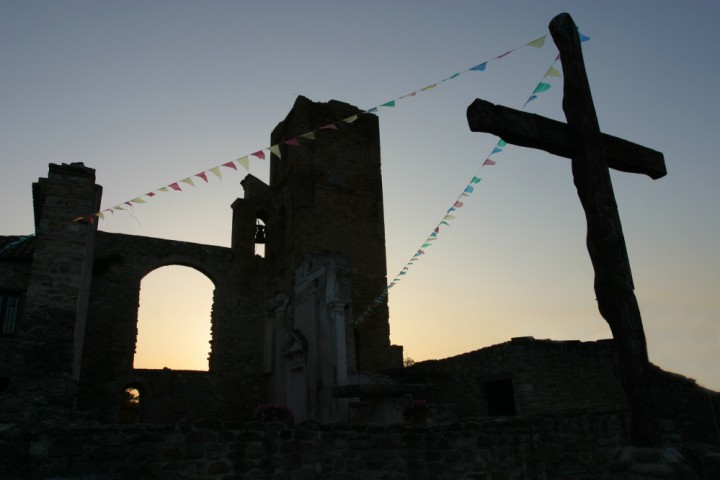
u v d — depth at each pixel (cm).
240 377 2606
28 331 1237
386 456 906
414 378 1989
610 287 644
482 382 1748
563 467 1020
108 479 698
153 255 2602
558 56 739
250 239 2902
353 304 2766
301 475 841
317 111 3073
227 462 796
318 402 1706
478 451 951
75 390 1155
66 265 1328
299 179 2859
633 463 584
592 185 675
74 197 1395
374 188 3083
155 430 765
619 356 634
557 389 1625
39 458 699
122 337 2405
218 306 2694
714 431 1388
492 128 655
